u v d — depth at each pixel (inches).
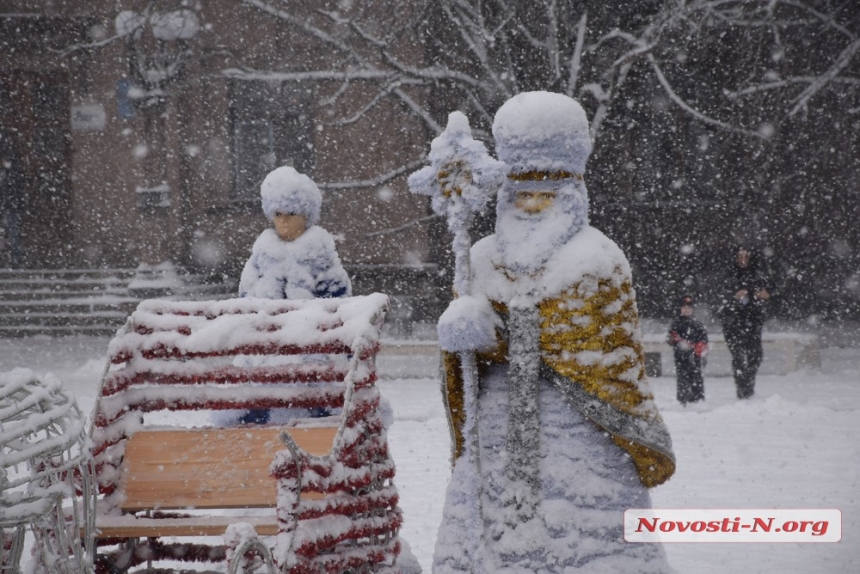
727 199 1099.3
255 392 194.9
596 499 150.9
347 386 170.9
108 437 187.9
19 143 1157.7
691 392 576.7
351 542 174.6
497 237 163.5
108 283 1032.2
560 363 153.2
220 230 1078.4
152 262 1061.8
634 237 1104.2
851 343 967.0
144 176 1101.1
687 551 260.8
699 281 1103.0
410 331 959.6
